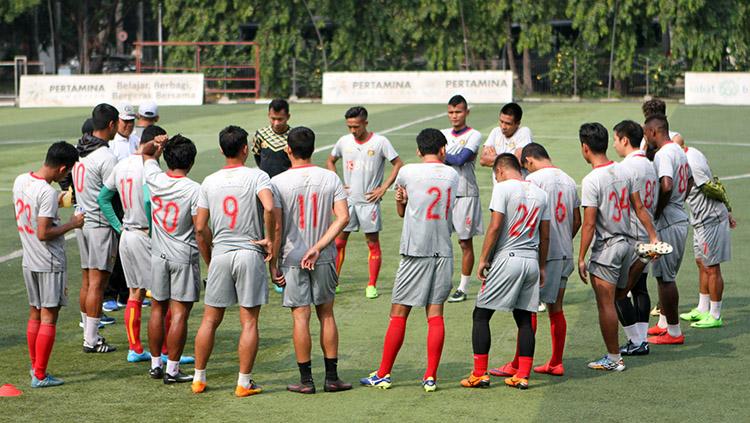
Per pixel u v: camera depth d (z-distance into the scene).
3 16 99.06
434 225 17.42
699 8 83.44
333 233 17.28
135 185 18.86
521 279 17.31
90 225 19.98
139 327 19.52
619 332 21.20
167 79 82.81
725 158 46.84
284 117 24.61
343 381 18.12
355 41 91.00
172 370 18.00
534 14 87.12
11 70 104.56
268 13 91.25
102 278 20.14
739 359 19.02
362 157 24.25
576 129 60.06
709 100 76.81
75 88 83.12
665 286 20.02
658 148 20.45
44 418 16.17
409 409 16.48
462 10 88.62
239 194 16.97
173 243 17.75
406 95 81.06
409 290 17.48
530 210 17.34
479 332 17.48
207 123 66.25
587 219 18.14
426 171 17.47
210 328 17.34
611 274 18.28
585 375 18.27
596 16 85.06
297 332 17.38
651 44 87.94
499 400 16.89
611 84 89.00
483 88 79.88
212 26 92.81
